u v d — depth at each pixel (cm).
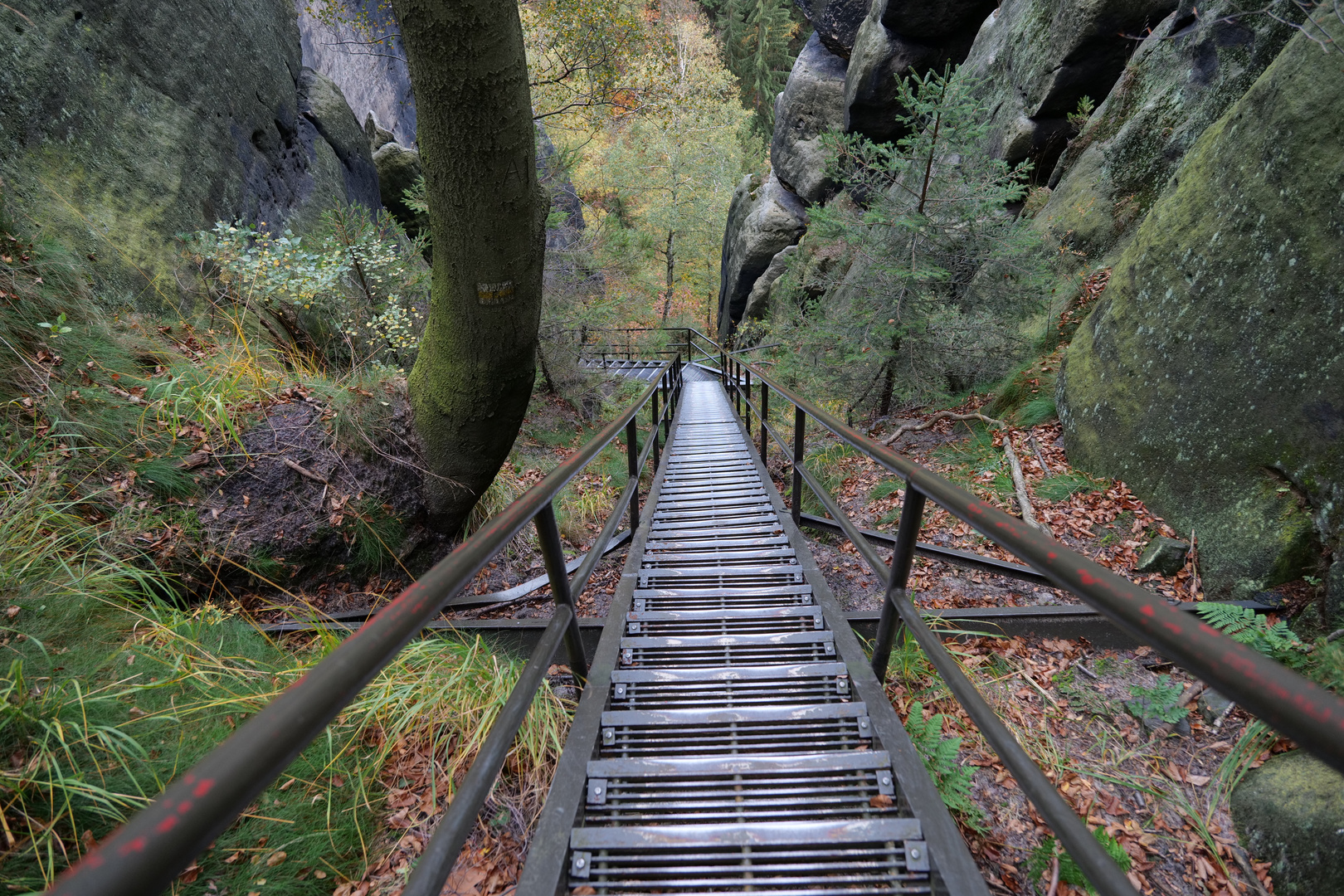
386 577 465
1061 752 303
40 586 275
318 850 225
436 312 429
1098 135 905
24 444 325
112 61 556
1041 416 636
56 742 217
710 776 184
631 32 1138
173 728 249
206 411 405
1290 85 410
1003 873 244
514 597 463
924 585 446
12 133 448
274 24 861
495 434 477
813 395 971
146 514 357
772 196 2106
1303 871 241
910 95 704
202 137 643
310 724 68
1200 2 772
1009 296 724
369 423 464
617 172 3041
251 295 537
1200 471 437
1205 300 455
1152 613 80
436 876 95
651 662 267
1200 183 485
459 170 355
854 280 808
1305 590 358
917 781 170
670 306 3194
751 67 3703
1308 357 377
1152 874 252
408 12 306
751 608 302
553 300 1117
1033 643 374
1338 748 54
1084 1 946
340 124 990
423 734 276
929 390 757
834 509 258
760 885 151
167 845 50
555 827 161
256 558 393
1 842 191
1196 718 314
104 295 450
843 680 235
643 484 621
